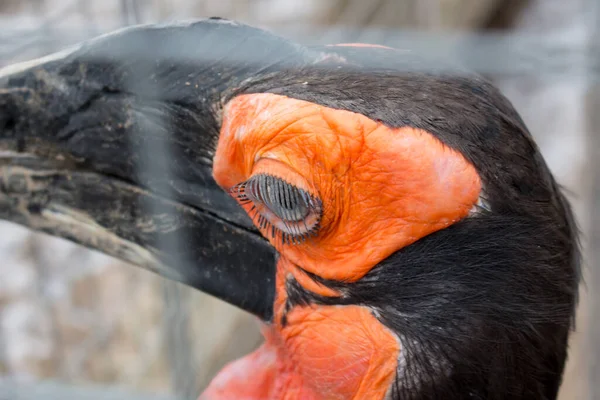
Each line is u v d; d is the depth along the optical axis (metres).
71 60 0.69
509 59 0.76
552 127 1.29
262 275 0.70
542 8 1.60
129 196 0.70
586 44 0.77
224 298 0.70
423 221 0.67
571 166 1.22
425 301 0.67
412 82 0.67
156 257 0.70
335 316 0.69
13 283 1.01
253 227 0.70
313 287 0.69
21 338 0.97
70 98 0.70
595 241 0.92
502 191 0.67
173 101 0.69
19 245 1.04
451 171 0.66
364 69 0.68
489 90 0.68
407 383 0.68
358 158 0.67
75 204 0.71
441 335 0.67
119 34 0.69
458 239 0.67
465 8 1.58
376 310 0.68
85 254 1.05
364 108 0.67
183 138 0.69
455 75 0.68
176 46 0.69
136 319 1.00
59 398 0.65
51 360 0.95
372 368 0.68
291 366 0.71
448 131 0.66
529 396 0.68
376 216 0.67
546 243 0.67
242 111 0.68
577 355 0.88
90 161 0.70
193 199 0.70
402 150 0.66
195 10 1.21
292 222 0.68
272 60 0.68
